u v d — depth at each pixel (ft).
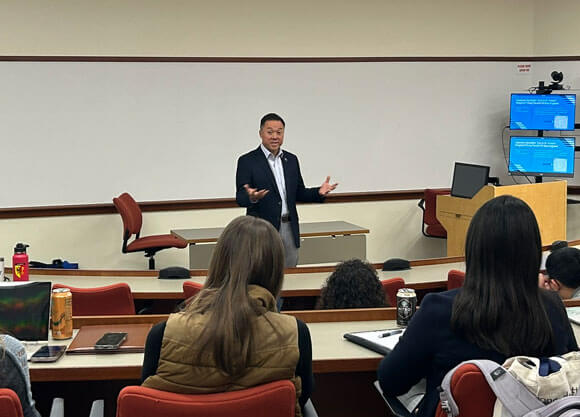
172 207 22.68
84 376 7.50
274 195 16.10
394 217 24.63
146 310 12.82
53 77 21.47
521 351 6.01
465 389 5.71
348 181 24.09
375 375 9.53
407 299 8.77
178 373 5.80
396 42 24.09
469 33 24.66
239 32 22.77
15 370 6.19
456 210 18.65
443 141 24.75
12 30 21.08
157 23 22.11
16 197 21.58
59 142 21.71
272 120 15.84
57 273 13.50
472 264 6.09
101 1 21.63
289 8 23.08
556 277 9.77
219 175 23.00
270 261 6.14
